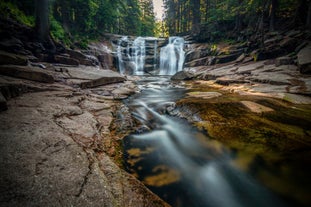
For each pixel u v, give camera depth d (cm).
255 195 280
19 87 574
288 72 1062
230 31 2367
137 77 1848
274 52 1492
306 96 721
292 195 273
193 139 452
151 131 504
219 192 288
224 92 920
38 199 192
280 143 389
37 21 1252
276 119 512
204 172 335
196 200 269
